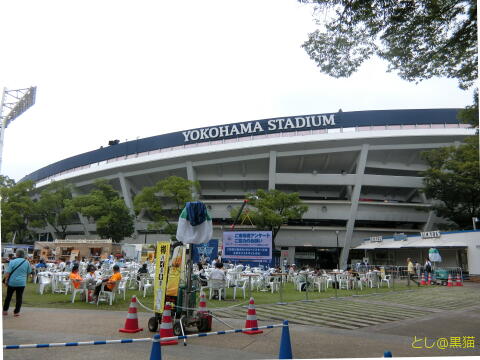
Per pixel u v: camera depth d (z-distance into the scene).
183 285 8.27
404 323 9.87
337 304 13.79
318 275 20.73
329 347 6.87
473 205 40.09
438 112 49.78
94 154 61.44
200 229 8.37
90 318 9.74
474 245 30.98
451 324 9.80
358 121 49.91
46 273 16.91
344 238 51.56
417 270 29.05
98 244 37.91
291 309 12.19
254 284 20.03
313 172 50.53
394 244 40.50
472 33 9.16
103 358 5.94
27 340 7.03
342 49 10.26
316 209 51.09
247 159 51.28
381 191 55.22
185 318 7.93
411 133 48.06
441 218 50.81
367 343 7.29
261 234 26.48
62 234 61.97
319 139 48.50
